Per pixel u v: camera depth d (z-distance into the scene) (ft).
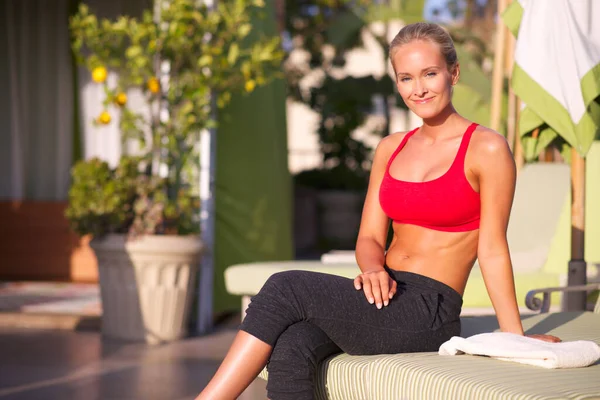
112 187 18.28
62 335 19.27
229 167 23.07
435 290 7.93
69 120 29.60
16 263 30.32
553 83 10.60
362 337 7.52
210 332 20.11
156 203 18.44
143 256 18.04
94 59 19.33
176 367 15.74
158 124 19.80
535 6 10.93
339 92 45.73
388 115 46.80
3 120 29.99
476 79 22.67
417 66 7.84
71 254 30.12
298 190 47.29
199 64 18.81
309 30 43.29
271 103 25.18
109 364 15.97
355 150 47.60
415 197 8.02
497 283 7.71
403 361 7.10
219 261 22.58
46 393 13.48
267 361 7.37
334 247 47.11
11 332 19.71
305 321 7.50
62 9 29.50
